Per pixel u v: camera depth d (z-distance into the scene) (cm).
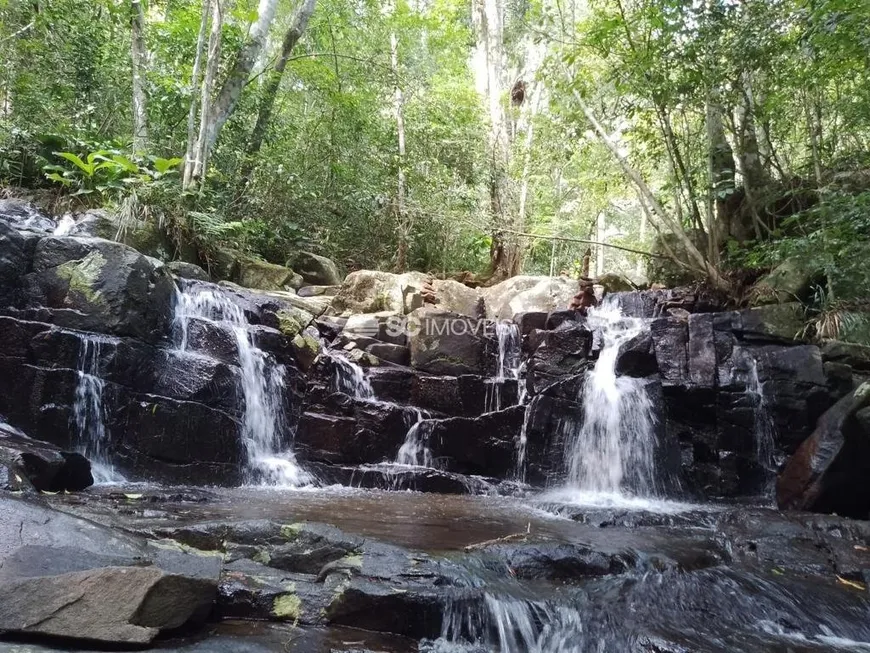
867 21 739
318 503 627
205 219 978
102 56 1137
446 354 957
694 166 1168
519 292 1123
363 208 1330
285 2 1486
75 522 368
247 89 1228
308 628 346
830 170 1069
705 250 1170
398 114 1426
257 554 412
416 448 862
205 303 834
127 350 699
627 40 1089
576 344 953
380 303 1038
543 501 758
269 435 810
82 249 718
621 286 1166
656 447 852
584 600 400
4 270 679
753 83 1070
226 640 318
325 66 1373
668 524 636
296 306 995
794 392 875
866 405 688
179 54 1215
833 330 921
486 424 885
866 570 485
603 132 1095
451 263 1420
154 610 304
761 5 924
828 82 1033
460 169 1410
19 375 645
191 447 713
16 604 290
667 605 413
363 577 380
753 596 435
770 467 873
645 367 945
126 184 959
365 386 898
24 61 1052
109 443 672
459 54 1800
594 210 1780
